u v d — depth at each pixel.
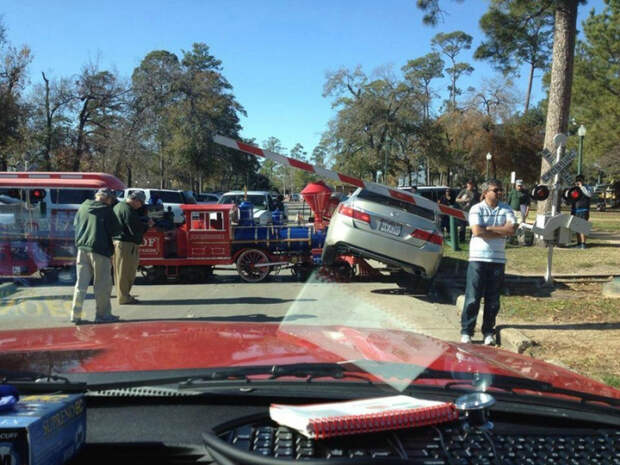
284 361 1.93
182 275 11.07
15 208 10.74
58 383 1.56
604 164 32.12
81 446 1.26
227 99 46.84
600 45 27.17
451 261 12.93
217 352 2.05
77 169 37.56
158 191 22.73
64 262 10.77
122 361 1.91
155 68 41.78
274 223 11.73
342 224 8.73
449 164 51.03
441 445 1.29
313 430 1.20
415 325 5.76
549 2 14.24
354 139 48.16
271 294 9.66
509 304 7.93
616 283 8.62
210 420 1.45
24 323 7.47
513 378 1.92
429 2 13.90
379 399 1.50
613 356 5.50
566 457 1.36
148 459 1.27
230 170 55.78
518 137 47.06
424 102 48.66
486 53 17.02
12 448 1.05
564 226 9.22
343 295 5.47
